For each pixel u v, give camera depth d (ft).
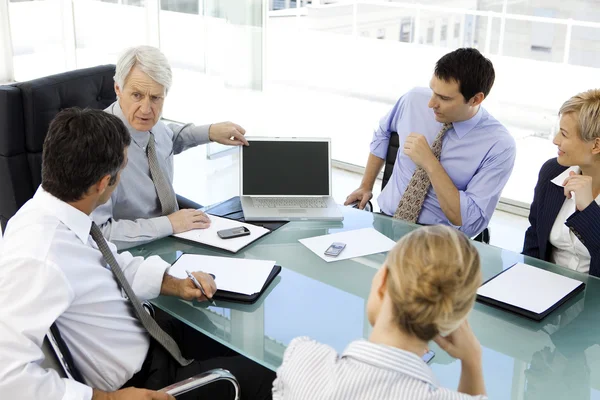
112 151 5.22
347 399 3.38
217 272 6.49
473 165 8.64
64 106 8.35
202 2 15.75
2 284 4.75
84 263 5.23
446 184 8.33
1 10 21.27
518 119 18.28
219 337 5.52
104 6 18.49
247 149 8.30
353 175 15.98
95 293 5.38
